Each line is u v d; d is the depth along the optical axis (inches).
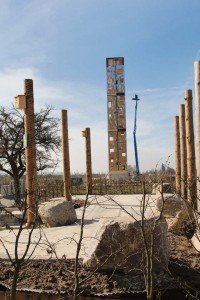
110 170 1503.4
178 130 719.1
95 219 515.8
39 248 338.3
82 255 299.7
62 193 814.5
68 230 435.5
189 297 235.9
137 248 263.9
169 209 392.5
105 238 268.1
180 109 645.3
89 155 862.5
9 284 266.2
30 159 474.9
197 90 386.3
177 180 621.0
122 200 708.0
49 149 1148.5
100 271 269.7
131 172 1608.0
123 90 1535.4
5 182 1055.0
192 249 331.6
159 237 265.9
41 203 485.1
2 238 390.3
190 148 534.0
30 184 461.1
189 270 277.3
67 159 669.3
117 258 265.4
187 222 363.6
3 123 1047.6
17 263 142.1
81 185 1095.6
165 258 267.0
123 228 266.2
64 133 676.1
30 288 259.6
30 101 490.3
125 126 1523.1
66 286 258.2
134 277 262.8
